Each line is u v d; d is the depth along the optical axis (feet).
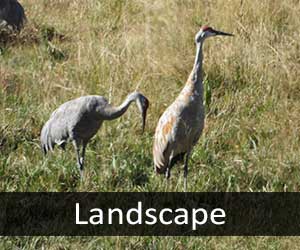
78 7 86.28
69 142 55.67
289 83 66.28
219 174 54.60
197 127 52.29
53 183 52.49
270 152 58.03
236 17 74.54
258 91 65.87
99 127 53.83
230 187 52.95
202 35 51.52
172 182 54.08
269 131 60.85
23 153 56.59
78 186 52.85
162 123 52.54
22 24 79.77
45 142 55.11
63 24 82.64
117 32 79.00
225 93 65.98
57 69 70.28
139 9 83.92
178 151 52.70
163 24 75.92
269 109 63.82
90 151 56.54
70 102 53.72
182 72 68.18
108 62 69.21
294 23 74.64
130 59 69.51
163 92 65.21
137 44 72.64
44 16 84.02
